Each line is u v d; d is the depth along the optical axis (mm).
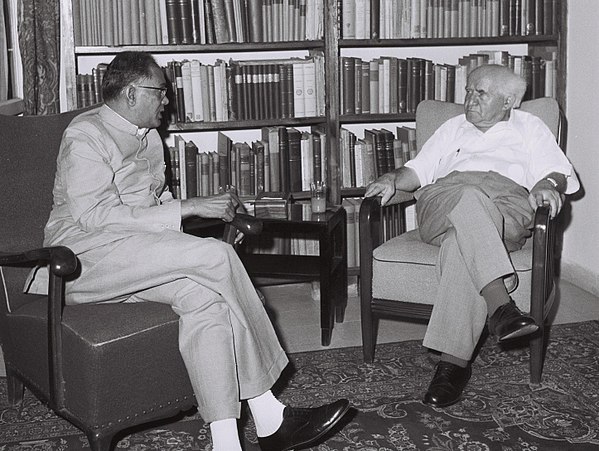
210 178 3805
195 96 3723
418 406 2738
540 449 2426
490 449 2434
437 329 2775
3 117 2738
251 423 2666
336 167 3842
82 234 2535
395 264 2979
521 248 2996
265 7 3725
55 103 3605
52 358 2326
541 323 2799
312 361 3164
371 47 4203
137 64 2627
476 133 3205
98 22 3570
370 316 3074
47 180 2766
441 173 3232
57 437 2582
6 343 2646
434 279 2912
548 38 3975
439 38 3879
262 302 2645
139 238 2471
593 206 3900
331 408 2346
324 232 3316
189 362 2297
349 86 3850
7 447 2514
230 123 3756
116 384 2254
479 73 3162
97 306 2467
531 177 3131
